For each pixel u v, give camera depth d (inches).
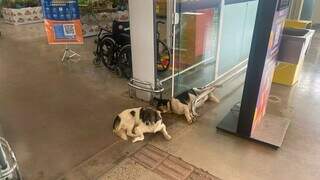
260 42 79.0
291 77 138.6
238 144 92.4
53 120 108.3
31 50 217.8
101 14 266.7
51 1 164.9
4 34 281.3
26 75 159.6
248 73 84.7
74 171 79.8
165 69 123.5
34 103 123.3
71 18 171.3
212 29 135.8
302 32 101.7
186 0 115.9
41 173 79.0
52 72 165.0
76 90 137.5
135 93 127.5
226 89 139.0
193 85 136.9
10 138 96.0
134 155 86.8
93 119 109.0
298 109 117.0
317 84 143.3
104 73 162.1
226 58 153.1
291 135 97.5
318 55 190.7
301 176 78.3
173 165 82.2
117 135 97.6
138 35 111.0
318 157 86.2
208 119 108.6
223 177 77.5
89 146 91.6
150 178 76.8
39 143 93.3
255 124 94.9
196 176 77.7
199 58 137.9
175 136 97.1
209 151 88.8
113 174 78.4
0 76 157.8
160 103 112.5
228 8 138.1
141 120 95.7
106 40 156.9
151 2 100.9
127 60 147.9
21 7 343.9
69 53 203.9
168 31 117.0
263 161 84.3
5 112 115.0
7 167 52.4
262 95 91.4
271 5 73.7
